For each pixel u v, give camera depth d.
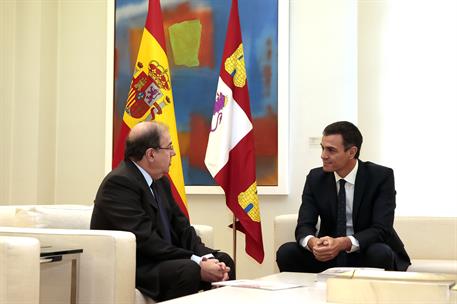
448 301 1.78
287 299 1.93
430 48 4.35
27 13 5.04
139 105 4.11
